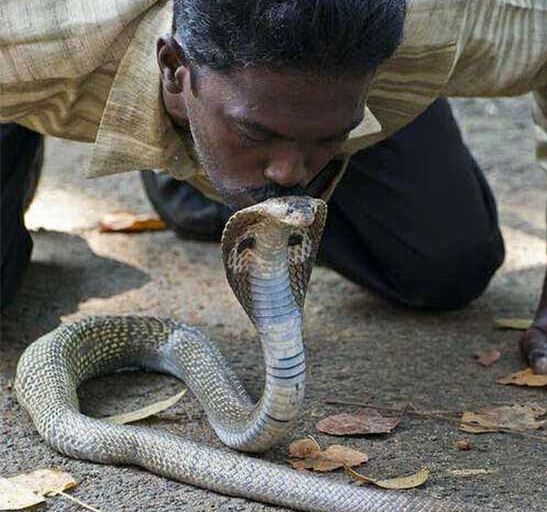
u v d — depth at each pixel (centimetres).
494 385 414
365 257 483
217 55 278
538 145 425
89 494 330
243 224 299
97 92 343
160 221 596
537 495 333
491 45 356
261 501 325
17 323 469
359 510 310
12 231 443
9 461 349
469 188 461
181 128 332
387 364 433
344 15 264
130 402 394
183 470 333
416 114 363
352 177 454
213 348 401
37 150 448
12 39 328
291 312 315
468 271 471
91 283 522
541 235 588
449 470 347
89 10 322
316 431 371
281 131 280
